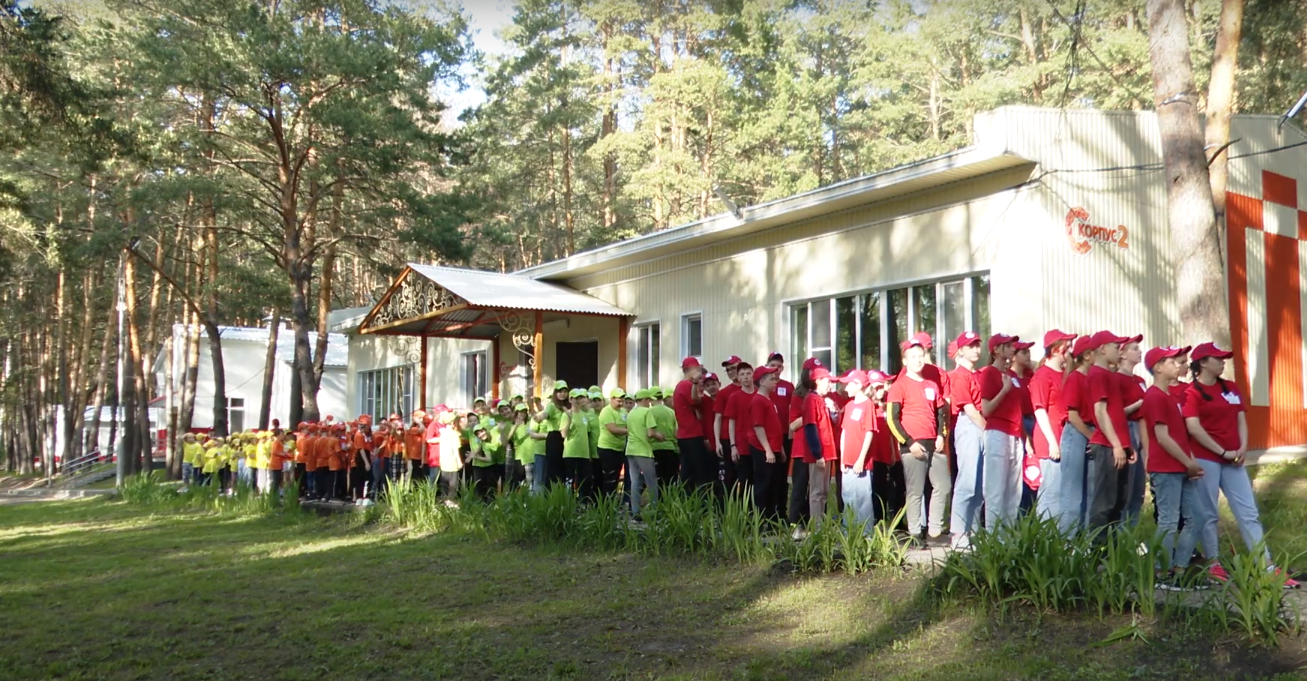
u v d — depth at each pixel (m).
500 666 6.93
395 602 9.12
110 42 24.30
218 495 20.91
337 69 23.28
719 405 11.29
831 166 38.12
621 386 19.88
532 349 22.11
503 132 37.06
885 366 14.81
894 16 37.00
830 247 15.80
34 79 17.23
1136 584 6.66
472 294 18.31
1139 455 8.23
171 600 9.73
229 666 7.24
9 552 14.21
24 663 7.46
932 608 7.39
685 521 10.30
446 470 15.98
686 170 32.00
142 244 34.47
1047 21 33.72
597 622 8.03
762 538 9.70
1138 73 27.00
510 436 15.46
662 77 31.94
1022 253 12.74
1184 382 8.45
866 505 9.20
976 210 13.45
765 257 17.09
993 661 6.23
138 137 21.28
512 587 9.55
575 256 20.98
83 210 31.94
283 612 8.95
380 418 30.09
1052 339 8.41
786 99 32.88
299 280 25.70
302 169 26.12
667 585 9.10
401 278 20.70
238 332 42.00
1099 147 13.45
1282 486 11.97
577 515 11.86
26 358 46.03
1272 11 19.56
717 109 33.19
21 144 18.94
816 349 16.12
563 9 37.56
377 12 27.75
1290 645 5.86
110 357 43.84
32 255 34.91
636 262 20.08
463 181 28.39
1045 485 8.30
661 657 6.94
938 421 9.89
